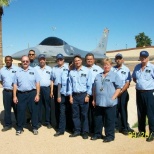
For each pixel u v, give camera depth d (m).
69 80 6.95
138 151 5.88
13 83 7.27
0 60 19.33
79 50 20.34
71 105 7.13
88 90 6.79
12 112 9.59
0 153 5.81
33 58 8.35
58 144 6.38
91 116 7.27
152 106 6.61
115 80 6.47
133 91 13.02
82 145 6.29
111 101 6.41
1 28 19.28
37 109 7.32
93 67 7.24
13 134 7.23
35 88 7.29
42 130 7.62
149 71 6.55
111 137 6.55
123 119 7.13
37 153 5.79
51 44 18.52
